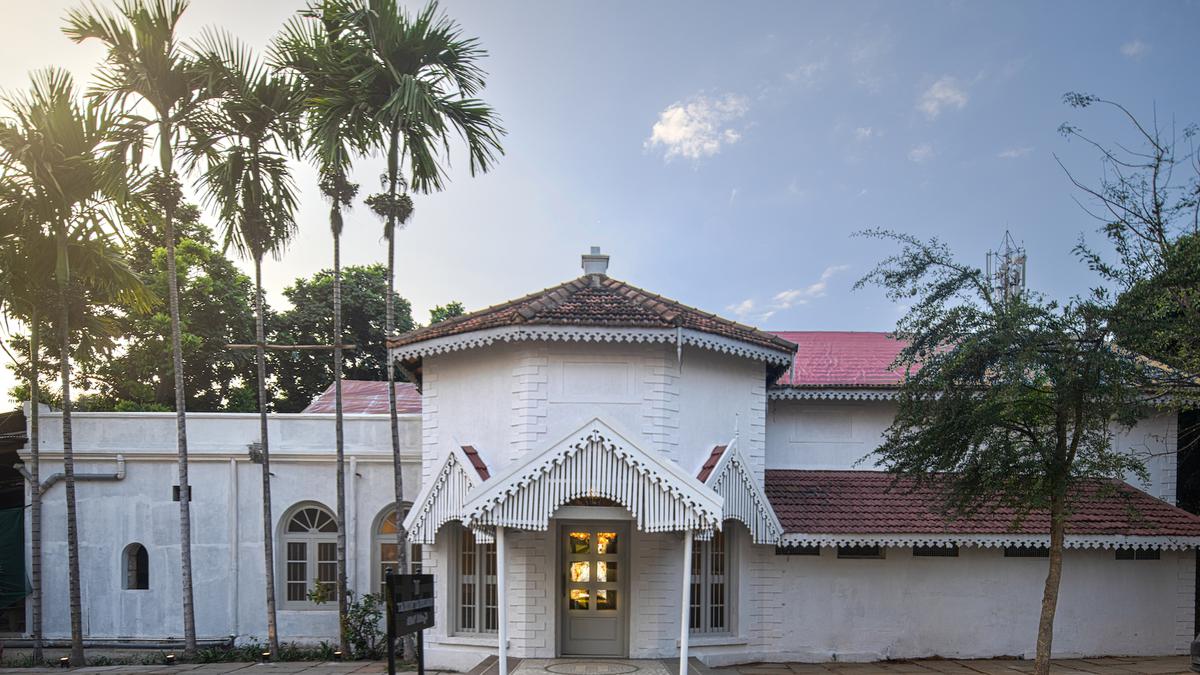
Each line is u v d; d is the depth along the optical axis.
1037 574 17.31
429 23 17.09
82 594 19.08
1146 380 13.38
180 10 17.19
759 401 16.95
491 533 12.75
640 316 14.73
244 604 19.08
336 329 18.22
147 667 16.92
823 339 23.66
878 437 19.45
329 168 17.47
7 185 17.16
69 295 18.47
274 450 19.52
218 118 17.52
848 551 17.17
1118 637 17.23
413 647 16.69
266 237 18.08
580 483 12.12
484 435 15.59
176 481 19.42
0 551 19.05
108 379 29.08
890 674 15.34
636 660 14.45
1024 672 15.49
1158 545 16.53
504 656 11.91
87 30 16.55
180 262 29.84
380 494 19.50
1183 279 13.24
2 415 20.25
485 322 14.90
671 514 11.91
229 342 32.09
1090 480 14.77
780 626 16.83
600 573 15.11
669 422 15.08
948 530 16.42
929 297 14.28
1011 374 12.75
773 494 17.52
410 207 17.56
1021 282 19.66
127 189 16.81
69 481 17.62
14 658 17.55
